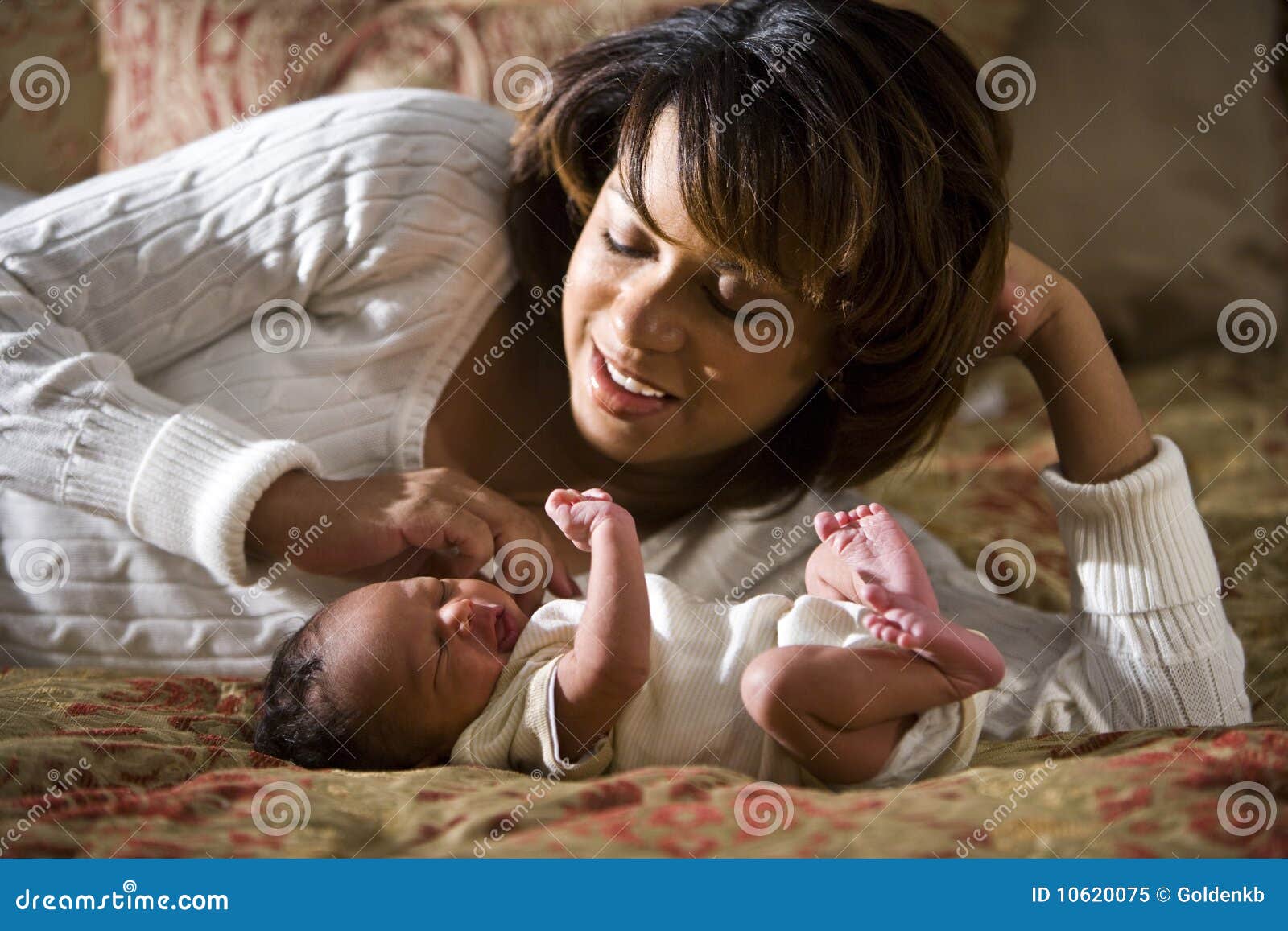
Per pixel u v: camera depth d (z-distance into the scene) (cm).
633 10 201
